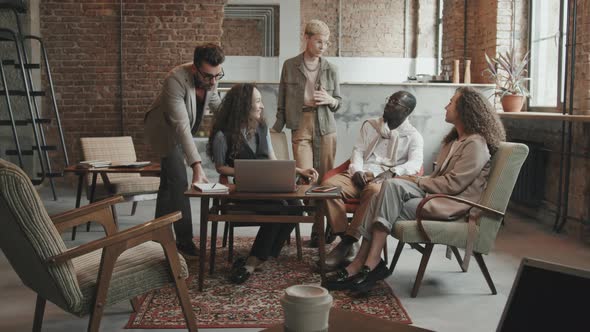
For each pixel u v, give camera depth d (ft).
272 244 12.88
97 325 7.84
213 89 13.78
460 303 11.05
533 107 23.11
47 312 10.59
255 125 13.26
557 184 18.85
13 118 23.73
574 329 4.36
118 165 16.61
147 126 14.19
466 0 28.71
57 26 27.73
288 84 15.99
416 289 11.39
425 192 12.09
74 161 28.17
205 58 13.00
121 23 27.81
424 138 22.86
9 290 11.93
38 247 7.41
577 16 17.67
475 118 11.86
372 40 41.32
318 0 40.98
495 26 24.90
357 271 11.59
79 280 7.98
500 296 11.46
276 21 41.09
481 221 11.35
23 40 23.68
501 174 11.42
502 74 24.08
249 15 42.09
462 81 29.55
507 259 14.34
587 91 17.17
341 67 40.50
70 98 28.02
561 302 4.48
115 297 8.07
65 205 22.17
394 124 14.67
